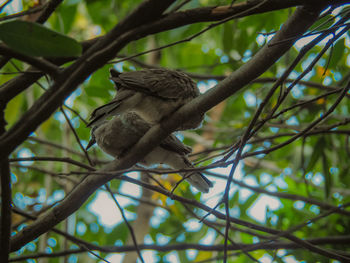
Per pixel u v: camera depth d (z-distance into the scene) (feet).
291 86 19.35
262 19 35.65
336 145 41.55
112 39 15.72
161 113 21.01
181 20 17.22
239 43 35.81
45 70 14.69
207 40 49.03
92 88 33.88
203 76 35.12
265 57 17.83
